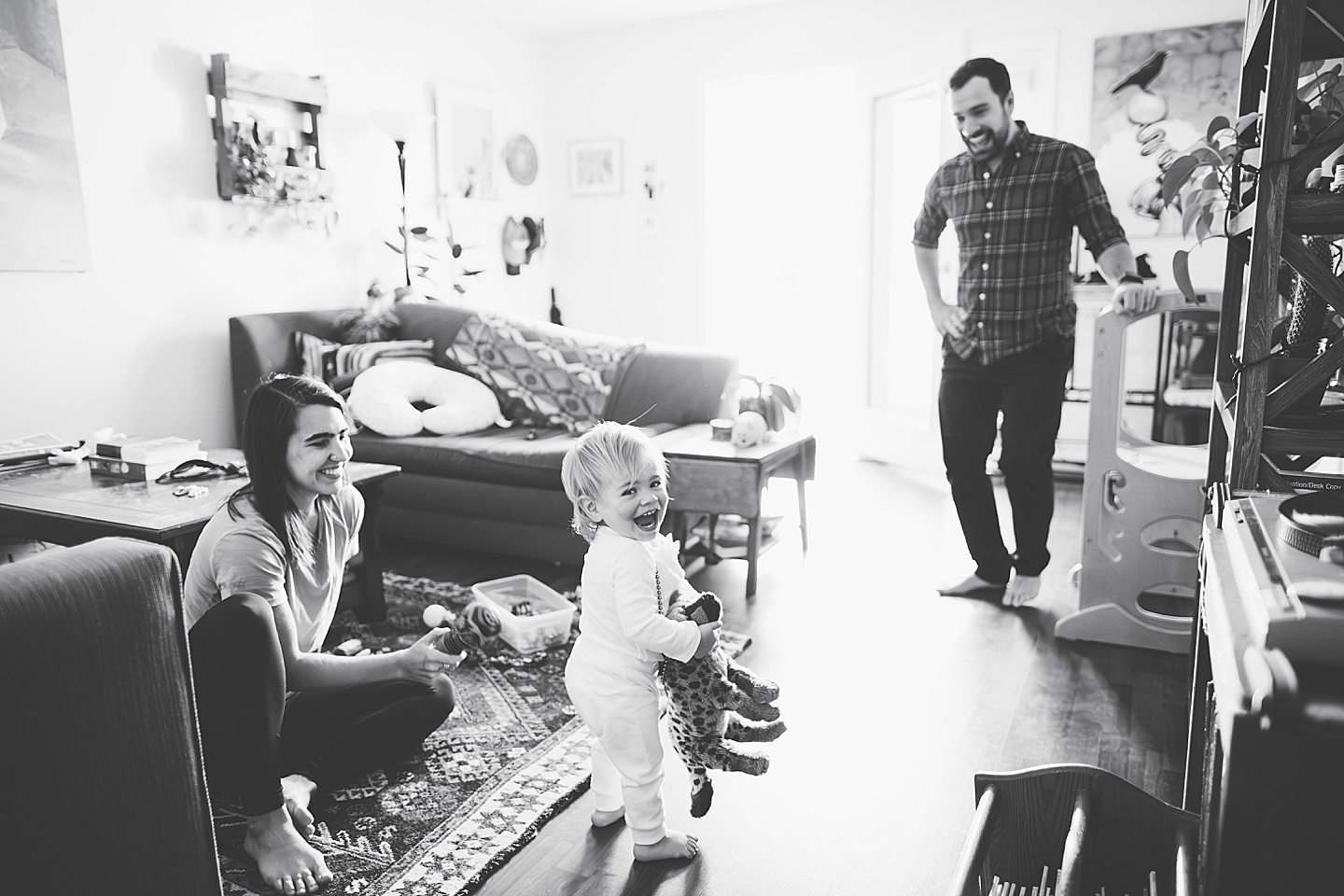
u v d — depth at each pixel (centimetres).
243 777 143
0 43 291
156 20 340
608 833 164
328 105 414
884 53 475
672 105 528
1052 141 250
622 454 143
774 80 511
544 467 303
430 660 170
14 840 89
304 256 411
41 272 310
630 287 557
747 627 261
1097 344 237
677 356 361
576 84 553
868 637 253
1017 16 445
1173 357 433
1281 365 136
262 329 368
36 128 303
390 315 402
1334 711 63
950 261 468
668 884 149
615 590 143
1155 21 423
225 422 379
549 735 197
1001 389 267
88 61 319
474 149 505
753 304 641
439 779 179
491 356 379
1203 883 81
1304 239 143
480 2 486
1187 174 194
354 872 150
